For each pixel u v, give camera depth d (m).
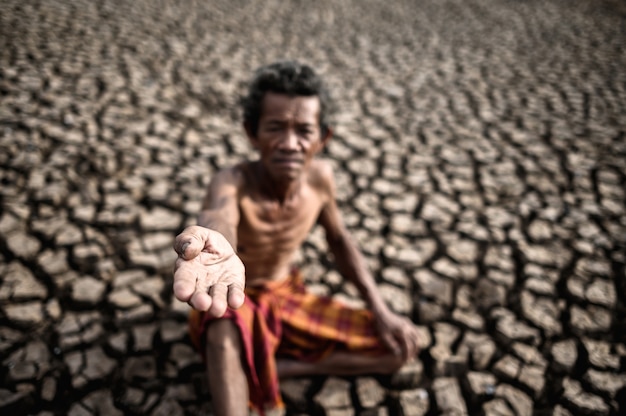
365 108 4.48
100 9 6.25
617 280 2.40
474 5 10.02
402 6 9.60
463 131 4.10
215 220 1.21
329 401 1.68
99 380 1.68
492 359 1.94
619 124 4.34
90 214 2.50
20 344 1.78
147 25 6.00
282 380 1.73
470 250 2.57
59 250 2.24
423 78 5.48
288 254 1.64
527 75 5.72
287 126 1.30
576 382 1.86
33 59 4.24
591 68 6.05
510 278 2.38
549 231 2.77
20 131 3.09
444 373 1.86
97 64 4.41
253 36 6.48
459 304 2.22
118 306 1.99
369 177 3.27
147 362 1.77
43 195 2.55
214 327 1.29
